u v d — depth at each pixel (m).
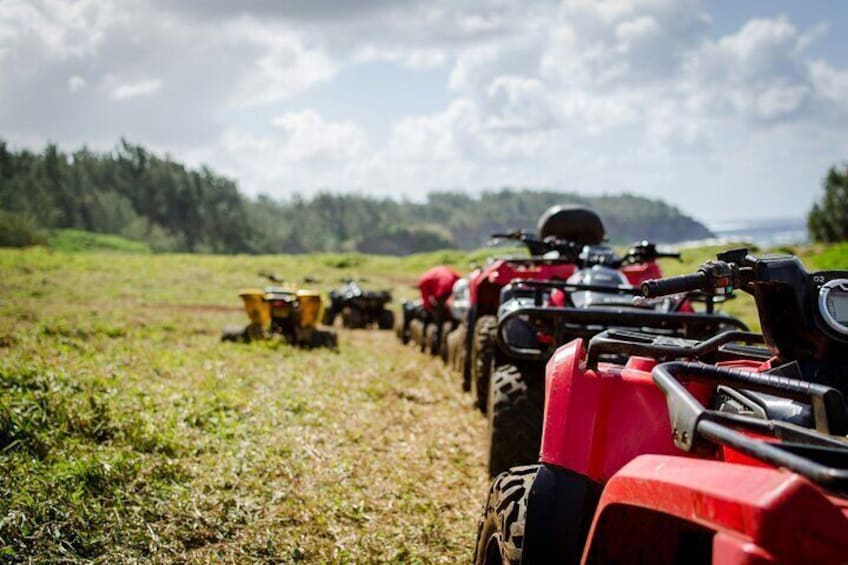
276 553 4.10
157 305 17.00
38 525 3.93
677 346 2.98
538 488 2.86
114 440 5.45
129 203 140.88
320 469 5.46
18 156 142.50
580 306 5.89
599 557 2.29
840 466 1.94
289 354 10.67
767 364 2.91
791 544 1.68
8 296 16.50
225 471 5.15
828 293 2.66
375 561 4.11
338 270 35.81
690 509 1.87
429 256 43.09
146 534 4.06
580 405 2.87
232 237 156.62
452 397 8.23
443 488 5.33
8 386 5.96
